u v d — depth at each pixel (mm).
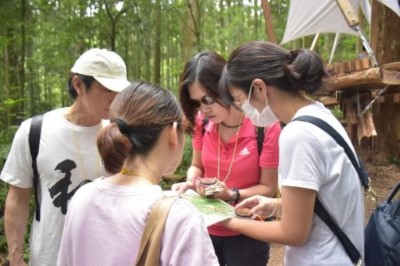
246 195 2152
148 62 17125
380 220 1763
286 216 1479
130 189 1246
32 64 12719
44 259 1896
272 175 2215
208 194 1967
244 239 2252
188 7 12805
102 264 1210
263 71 1534
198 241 1157
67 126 1911
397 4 6156
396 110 6777
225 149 2305
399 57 6840
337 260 1502
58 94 18406
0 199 4062
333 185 1472
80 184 1908
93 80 1799
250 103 1616
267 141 2189
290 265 1597
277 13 14664
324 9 8383
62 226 1896
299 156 1440
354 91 6066
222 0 17969
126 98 1303
